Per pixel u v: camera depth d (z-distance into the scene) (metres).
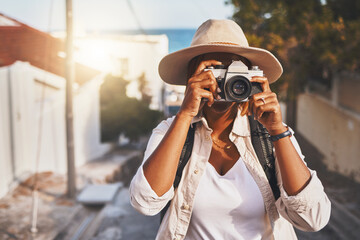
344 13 9.85
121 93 16.19
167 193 1.38
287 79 9.43
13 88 7.93
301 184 1.35
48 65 11.46
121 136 16.36
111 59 23.84
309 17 8.91
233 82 1.36
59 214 6.42
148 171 1.36
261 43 9.12
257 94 1.36
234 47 1.43
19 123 8.28
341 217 5.80
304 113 14.65
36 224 5.88
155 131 1.58
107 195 7.51
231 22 1.58
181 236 1.49
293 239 1.57
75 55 20.11
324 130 11.83
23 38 13.02
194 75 1.41
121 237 5.73
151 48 23.92
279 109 1.36
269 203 1.46
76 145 11.01
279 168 1.40
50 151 9.46
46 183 8.10
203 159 1.50
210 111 1.54
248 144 1.49
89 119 12.08
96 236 5.80
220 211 1.45
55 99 9.46
